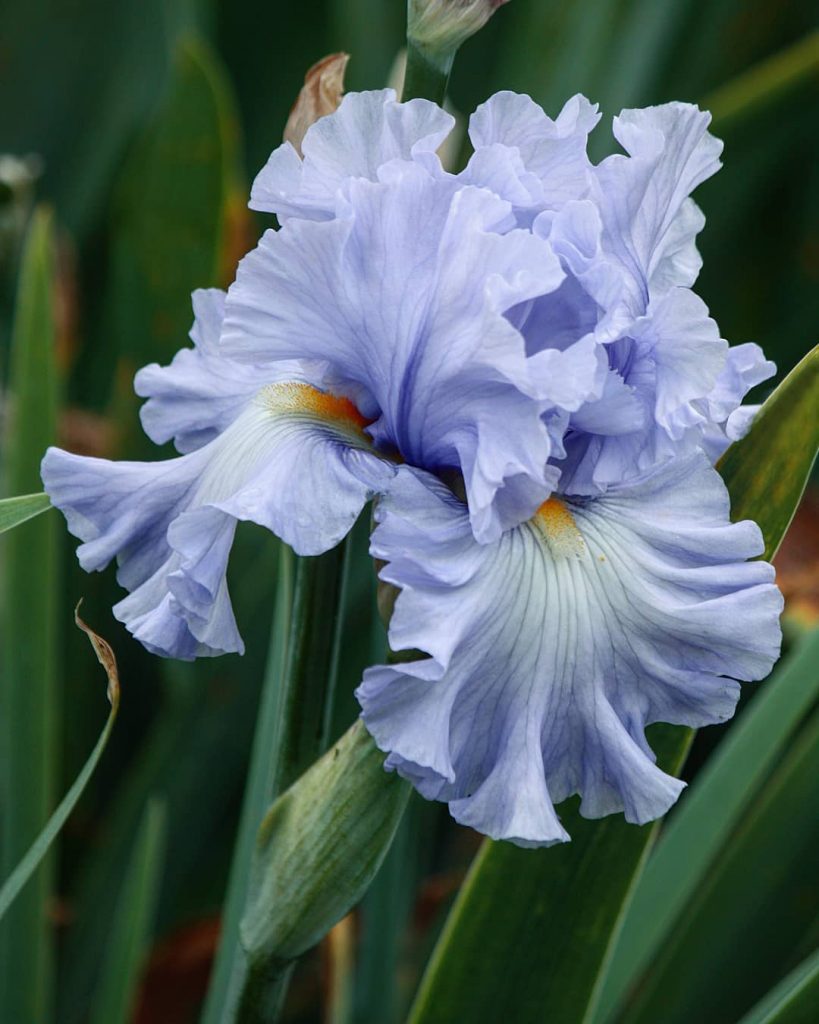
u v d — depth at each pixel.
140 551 0.72
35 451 0.85
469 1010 0.77
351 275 0.69
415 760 0.67
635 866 0.75
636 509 0.71
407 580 0.68
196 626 0.70
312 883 0.72
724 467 0.75
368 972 0.86
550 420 0.69
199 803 0.97
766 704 0.83
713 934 0.86
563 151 0.71
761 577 0.69
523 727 0.68
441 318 0.69
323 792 0.72
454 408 0.69
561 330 0.70
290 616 0.76
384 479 0.70
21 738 0.85
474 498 0.68
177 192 0.95
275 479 0.69
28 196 0.97
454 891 0.93
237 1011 0.75
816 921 0.85
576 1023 0.77
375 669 0.67
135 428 0.99
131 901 0.84
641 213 0.71
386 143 0.70
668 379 0.70
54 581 0.85
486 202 0.69
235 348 0.70
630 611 0.69
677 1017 0.86
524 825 0.67
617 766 0.68
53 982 0.95
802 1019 0.75
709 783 0.83
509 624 0.68
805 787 0.85
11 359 0.94
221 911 1.01
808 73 0.99
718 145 0.72
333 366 0.72
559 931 0.76
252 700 0.97
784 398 0.74
